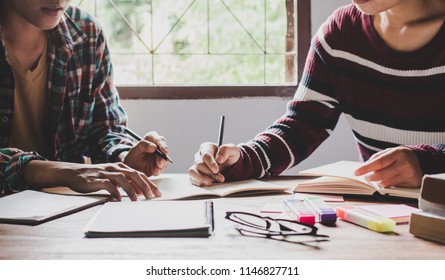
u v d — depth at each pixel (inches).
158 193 41.3
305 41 81.9
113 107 64.6
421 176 40.8
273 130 54.0
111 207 35.1
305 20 81.7
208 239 29.3
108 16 85.5
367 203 39.3
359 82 54.4
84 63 61.7
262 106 80.9
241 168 48.2
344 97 56.1
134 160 51.4
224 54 85.6
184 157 81.4
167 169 81.3
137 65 85.5
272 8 84.7
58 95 59.7
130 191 40.3
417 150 42.1
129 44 85.7
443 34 49.0
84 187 41.2
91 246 28.0
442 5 49.4
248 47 85.4
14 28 56.3
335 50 55.2
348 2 80.6
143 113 81.1
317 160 81.8
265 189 43.0
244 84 83.1
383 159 40.8
